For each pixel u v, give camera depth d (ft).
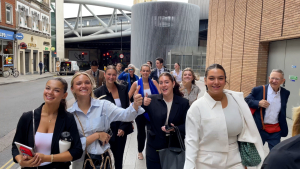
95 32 199.31
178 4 103.30
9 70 78.64
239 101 7.02
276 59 26.43
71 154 6.57
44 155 6.23
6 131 19.80
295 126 6.34
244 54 31.91
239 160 6.90
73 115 7.04
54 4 129.39
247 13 31.07
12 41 83.92
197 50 93.45
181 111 9.07
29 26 96.43
